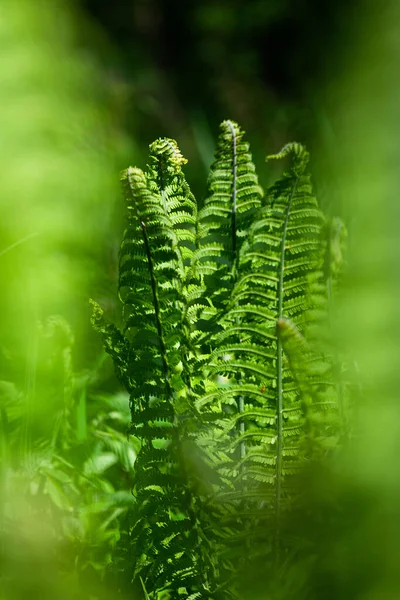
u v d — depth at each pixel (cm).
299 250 302
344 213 404
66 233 517
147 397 308
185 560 307
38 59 691
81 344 414
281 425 301
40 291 439
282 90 1241
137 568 313
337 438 302
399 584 292
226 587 303
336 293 302
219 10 1292
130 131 933
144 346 306
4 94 610
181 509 306
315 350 300
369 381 301
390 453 296
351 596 295
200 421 303
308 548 300
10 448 346
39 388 363
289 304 301
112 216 584
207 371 307
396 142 488
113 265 521
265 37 1274
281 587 300
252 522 307
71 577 319
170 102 1165
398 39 812
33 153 571
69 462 354
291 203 299
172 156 307
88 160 657
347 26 1033
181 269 305
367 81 712
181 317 304
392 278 306
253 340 309
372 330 301
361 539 295
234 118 1112
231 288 308
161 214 301
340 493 298
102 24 1386
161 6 1401
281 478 302
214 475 307
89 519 339
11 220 507
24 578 319
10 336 400
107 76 1062
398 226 331
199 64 1286
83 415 360
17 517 336
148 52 1368
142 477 306
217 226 308
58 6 977
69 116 702
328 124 614
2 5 684
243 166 306
